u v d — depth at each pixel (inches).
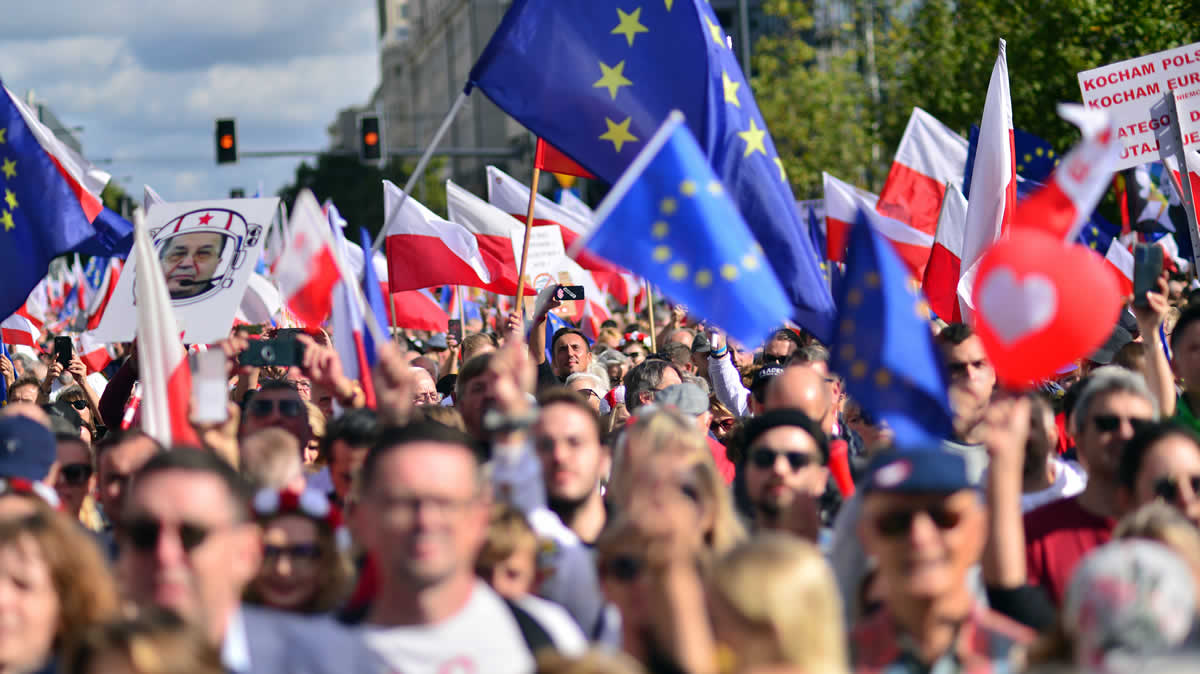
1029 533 260.8
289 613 210.5
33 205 442.6
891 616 187.6
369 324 305.7
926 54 1501.0
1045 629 201.8
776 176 335.9
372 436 257.3
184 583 186.9
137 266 291.4
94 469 323.9
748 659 161.3
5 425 279.0
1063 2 1232.2
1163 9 1146.7
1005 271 206.4
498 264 663.1
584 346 523.2
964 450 295.0
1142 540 197.6
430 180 4291.3
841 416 394.9
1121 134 447.5
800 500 254.4
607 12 340.8
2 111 442.9
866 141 1977.1
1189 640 169.9
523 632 193.3
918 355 207.9
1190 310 327.6
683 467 222.7
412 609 184.5
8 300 439.8
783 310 238.8
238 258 417.1
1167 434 243.0
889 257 210.4
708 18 337.1
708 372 549.6
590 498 266.4
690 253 237.9
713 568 170.4
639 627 185.8
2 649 189.5
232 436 283.6
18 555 192.1
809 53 2183.8
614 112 338.3
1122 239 703.7
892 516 182.2
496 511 213.9
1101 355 438.3
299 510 215.5
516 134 5644.7
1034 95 1283.2
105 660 154.3
